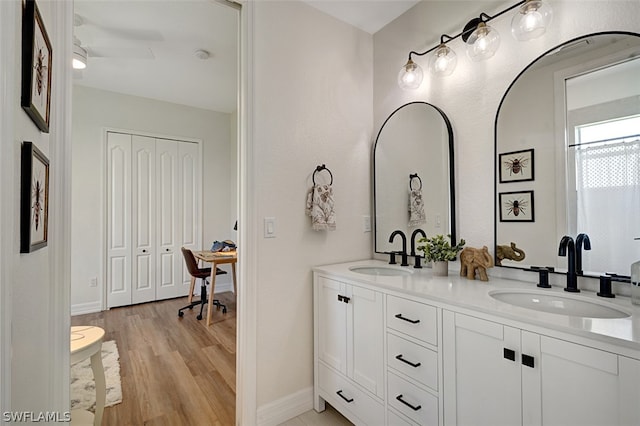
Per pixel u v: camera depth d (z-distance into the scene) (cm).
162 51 292
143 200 408
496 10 161
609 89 124
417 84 181
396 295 141
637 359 77
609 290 118
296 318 189
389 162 218
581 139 131
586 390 85
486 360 108
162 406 193
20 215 68
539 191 144
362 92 227
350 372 166
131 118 400
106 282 380
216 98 415
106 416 183
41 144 91
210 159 463
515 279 152
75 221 362
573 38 135
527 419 97
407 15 208
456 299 118
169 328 324
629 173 119
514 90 153
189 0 221
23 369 69
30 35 69
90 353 143
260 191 177
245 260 173
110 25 250
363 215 225
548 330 92
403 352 138
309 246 196
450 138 179
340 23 215
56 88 108
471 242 170
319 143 202
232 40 274
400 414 139
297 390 188
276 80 184
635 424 77
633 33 119
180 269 436
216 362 251
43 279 91
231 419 181
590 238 128
